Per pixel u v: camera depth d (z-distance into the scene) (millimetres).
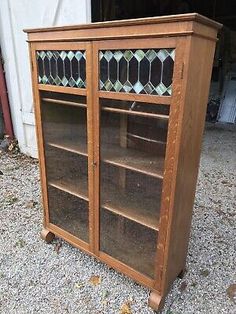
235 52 6230
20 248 2035
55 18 2791
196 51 1116
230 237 2191
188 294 1689
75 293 1681
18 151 3816
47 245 2072
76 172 1848
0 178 3121
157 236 1503
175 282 1773
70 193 1815
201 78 1243
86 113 1561
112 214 1680
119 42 1221
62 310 1576
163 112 1232
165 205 1376
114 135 1530
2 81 3539
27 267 1863
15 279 1769
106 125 1485
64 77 1511
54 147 1830
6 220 2361
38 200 2674
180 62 1091
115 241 1738
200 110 1341
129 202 1620
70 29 1358
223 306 1609
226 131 5250
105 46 1271
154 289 1575
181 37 1060
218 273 1845
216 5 6043
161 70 1153
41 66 1615
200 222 2377
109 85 1333
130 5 5137
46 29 1453
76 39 1358
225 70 6301
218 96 6422
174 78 1126
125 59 1237
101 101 1412
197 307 1604
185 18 1019
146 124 1422
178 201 1397
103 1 4324
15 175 3197
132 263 1656
